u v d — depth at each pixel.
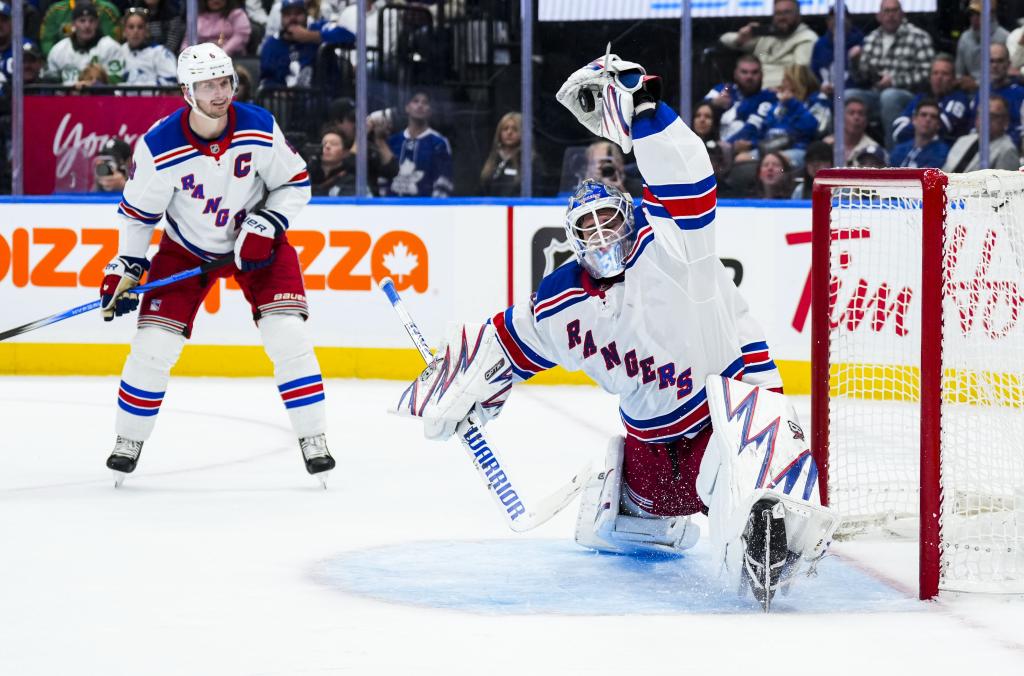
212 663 7.91
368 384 24.22
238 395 22.41
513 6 26.25
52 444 17.41
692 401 10.28
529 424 19.67
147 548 11.37
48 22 26.56
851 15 25.94
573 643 8.39
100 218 24.78
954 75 25.95
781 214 24.17
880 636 8.60
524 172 26.52
